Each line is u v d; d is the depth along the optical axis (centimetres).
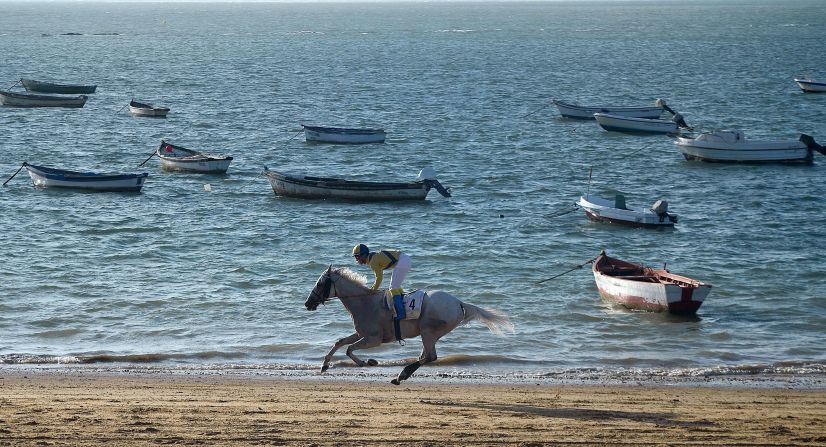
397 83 11575
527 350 2223
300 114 8488
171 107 9006
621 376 1977
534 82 11744
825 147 5781
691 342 2316
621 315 2570
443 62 15138
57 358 2070
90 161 5828
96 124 7712
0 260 3181
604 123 7288
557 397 1681
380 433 1255
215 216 4134
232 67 14062
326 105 9212
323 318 2495
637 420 1404
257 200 4566
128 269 3097
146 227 3844
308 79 12112
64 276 2969
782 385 1906
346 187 4531
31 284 2848
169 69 13662
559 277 3031
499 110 8850
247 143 6719
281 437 1216
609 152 6312
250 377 1911
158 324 2434
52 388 1692
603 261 2919
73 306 2598
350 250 3469
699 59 15575
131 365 2031
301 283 2928
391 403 1561
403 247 3525
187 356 2131
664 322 2502
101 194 4631
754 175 5397
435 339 1612
